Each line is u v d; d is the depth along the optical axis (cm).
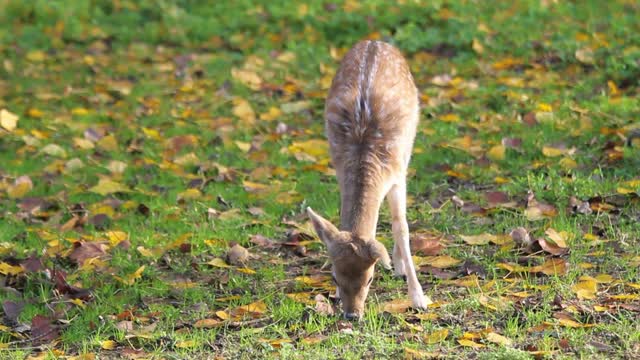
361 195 988
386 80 1083
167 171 1435
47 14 2267
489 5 2123
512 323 923
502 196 1223
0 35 2166
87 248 1170
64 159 1523
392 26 2064
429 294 1015
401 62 1142
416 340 906
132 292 1078
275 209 1280
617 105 1530
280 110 1656
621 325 898
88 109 1744
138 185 1396
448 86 1719
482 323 933
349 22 2083
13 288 1105
